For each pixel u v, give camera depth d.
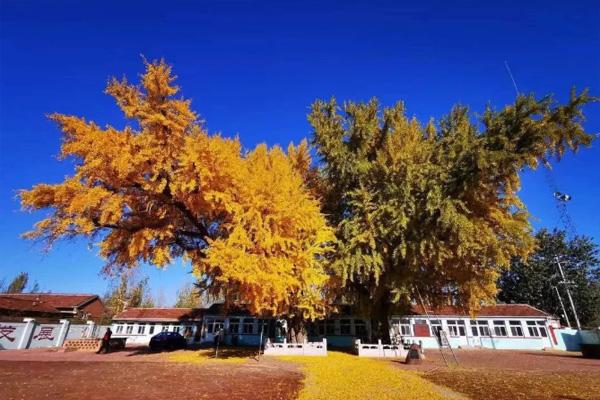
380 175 22.42
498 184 19.92
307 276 19.64
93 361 18.84
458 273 22.16
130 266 20.30
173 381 11.70
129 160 17.19
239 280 16.55
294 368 15.79
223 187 18.53
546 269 50.91
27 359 19.58
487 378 12.72
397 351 23.16
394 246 21.38
